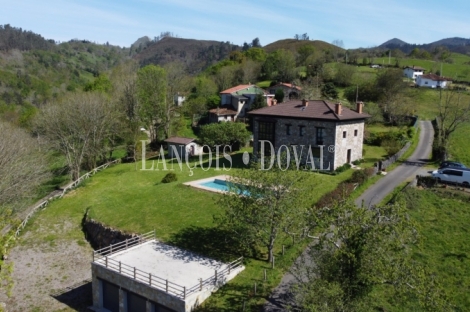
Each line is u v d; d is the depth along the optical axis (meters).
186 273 30.11
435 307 20.00
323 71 117.50
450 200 38.75
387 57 164.00
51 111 63.16
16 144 50.56
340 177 48.31
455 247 31.03
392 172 50.34
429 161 55.88
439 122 76.06
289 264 30.27
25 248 40.97
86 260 38.84
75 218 46.97
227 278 29.34
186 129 89.94
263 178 30.08
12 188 45.06
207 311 26.38
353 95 98.75
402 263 20.36
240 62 157.88
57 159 69.62
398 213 20.84
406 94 99.06
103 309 31.31
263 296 27.09
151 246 35.34
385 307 24.66
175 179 53.66
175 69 97.62
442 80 112.44
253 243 33.88
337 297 18.98
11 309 31.17
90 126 64.81
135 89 78.38
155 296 27.80
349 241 20.12
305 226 28.34
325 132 51.22
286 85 101.56
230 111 93.31
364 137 69.00
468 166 51.59
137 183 55.88
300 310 22.14
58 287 34.34
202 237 36.44
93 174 63.66
